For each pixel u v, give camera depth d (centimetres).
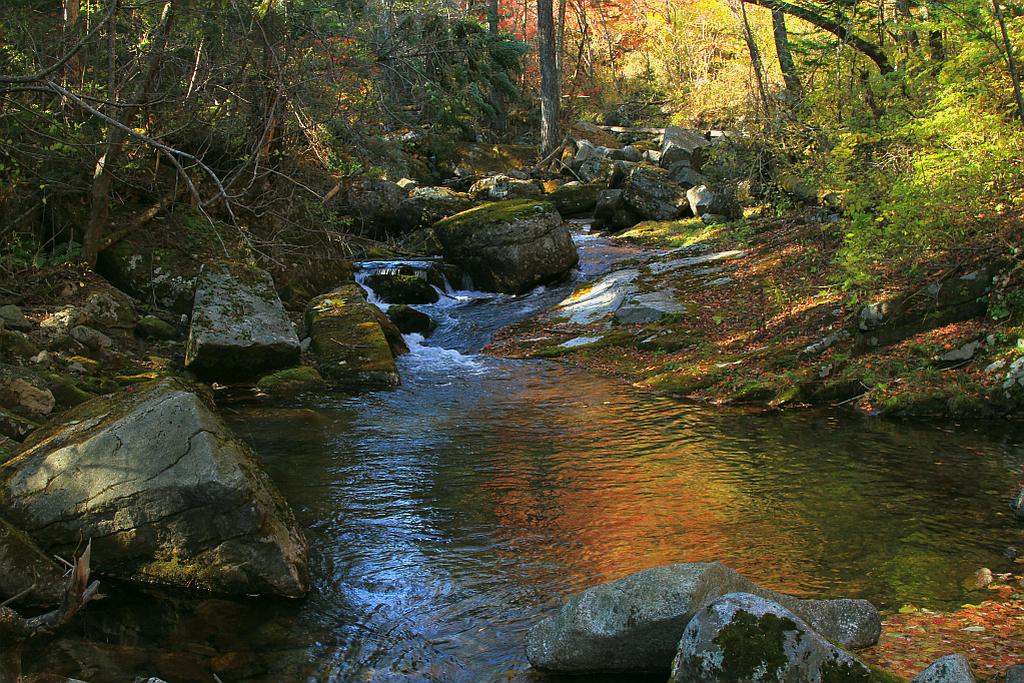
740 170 2361
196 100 1288
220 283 1272
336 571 603
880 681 369
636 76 4562
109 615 529
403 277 1753
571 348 1426
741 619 391
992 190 1230
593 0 4462
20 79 664
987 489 764
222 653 486
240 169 1089
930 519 693
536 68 4225
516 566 610
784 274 1591
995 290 1134
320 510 723
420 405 1117
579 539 660
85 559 295
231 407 1088
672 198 2472
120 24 1170
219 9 1205
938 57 1550
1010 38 1300
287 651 489
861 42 1755
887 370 1124
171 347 1246
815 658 377
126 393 661
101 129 1245
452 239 1850
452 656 485
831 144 1847
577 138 3700
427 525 691
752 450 901
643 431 984
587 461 867
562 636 455
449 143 2992
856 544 644
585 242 2258
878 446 909
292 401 1127
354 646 496
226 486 561
